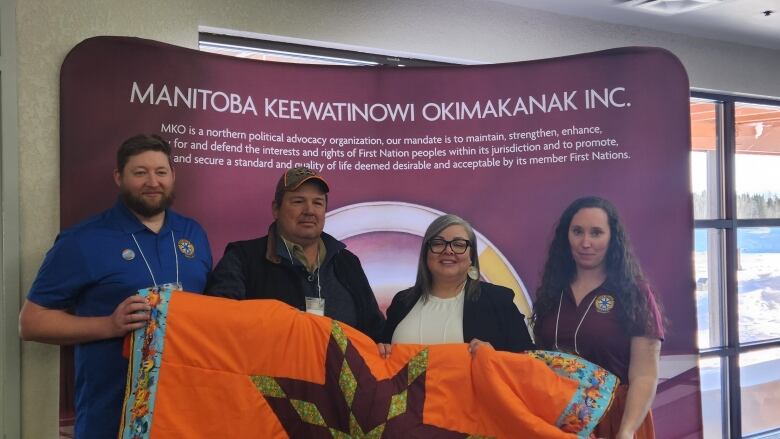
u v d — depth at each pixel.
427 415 1.89
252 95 2.31
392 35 2.90
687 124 2.27
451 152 2.39
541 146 2.35
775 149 4.25
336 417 1.88
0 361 2.16
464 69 2.39
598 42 3.44
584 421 1.98
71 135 2.11
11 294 2.16
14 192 2.17
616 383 2.08
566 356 2.12
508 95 2.38
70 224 2.11
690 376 2.29
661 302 2.27
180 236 2.10
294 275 2.26
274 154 2.33
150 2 2.42
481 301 2.31
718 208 4.05
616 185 2.30
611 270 2.28
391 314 2.35
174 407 1.79
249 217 2.29
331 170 2.37
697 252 4.01
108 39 2.15
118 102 2.16
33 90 2.21
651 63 2.29
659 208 2.29
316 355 1.91
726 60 3.88
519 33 3.20
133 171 2.01
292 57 2.87
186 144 2.23
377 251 2.38
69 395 2.14
